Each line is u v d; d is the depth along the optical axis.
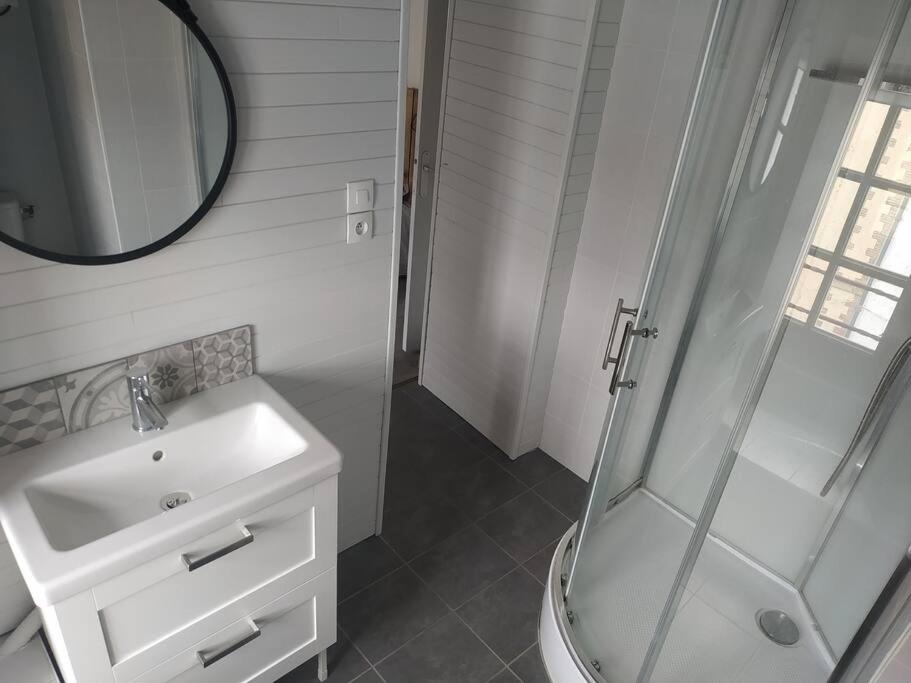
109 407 1.57
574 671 1.89
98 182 1.34
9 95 1.18
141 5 1.26
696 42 2.05
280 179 1.64
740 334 1.86
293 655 1.78
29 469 1.41
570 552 2.17
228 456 1.68
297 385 1.96
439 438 3.06
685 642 1.89
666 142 2.21
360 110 1.71
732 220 1.89
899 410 1.68
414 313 3.57
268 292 1.75
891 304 1.63
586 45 2.16
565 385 2.84
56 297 1.39
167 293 1.56
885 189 1.54
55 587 1.17
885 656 1.28
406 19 1.68
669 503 2.06
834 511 1.93
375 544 2.46
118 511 1.49
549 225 2.47
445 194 2.90
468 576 2.37
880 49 1.47
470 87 2.62
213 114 1.43
